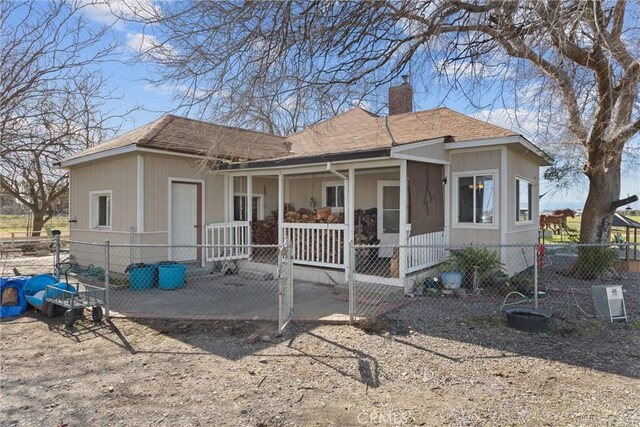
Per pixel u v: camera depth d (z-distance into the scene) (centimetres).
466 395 388
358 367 456
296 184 1321
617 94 515
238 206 1266
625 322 627
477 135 976
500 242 944
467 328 593
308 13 438
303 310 688
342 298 774
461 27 473
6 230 2402
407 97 1198
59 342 546
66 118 946
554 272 1100
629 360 472
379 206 1152
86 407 369
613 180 1037
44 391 402
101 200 1145
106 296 646
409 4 446
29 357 491
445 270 845
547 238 2184
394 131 1072
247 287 917
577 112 516
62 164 1177
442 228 994
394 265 834
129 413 358
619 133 649
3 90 664
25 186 2086
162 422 343
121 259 1030
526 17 405
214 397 388
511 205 999
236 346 526
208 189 1123
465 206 998
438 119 1080
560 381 416
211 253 1088
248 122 528
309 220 1049
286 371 447
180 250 1065
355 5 446
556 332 575
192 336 566
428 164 927
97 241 1125
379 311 675
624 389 396
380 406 368
